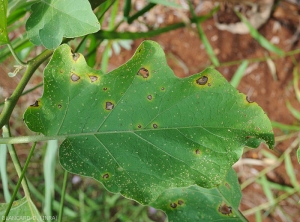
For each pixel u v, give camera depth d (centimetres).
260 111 22
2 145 39
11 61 68
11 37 66
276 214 58
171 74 22
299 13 56
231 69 60
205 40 49
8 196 39
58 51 22
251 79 60
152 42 22
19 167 26
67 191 63
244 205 60
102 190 62
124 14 39
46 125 23
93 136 23
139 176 23
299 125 57
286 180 59
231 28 60
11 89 68
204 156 22
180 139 22
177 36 62
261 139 22
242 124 22
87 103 23
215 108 22
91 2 31
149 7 40
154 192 22
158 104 23
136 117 23
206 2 60
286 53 54
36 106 23
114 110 23
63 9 23
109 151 23
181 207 29
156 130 23
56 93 23
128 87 23
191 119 22
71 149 23
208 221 28
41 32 23
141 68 22
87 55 40
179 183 22
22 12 34
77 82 23
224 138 22
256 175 59
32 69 25
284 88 58
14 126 67
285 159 57
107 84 23
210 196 29
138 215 60
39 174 65
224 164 22
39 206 63
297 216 57
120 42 64
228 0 55
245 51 60
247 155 60
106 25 65
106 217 61
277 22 58
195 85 22
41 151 66
